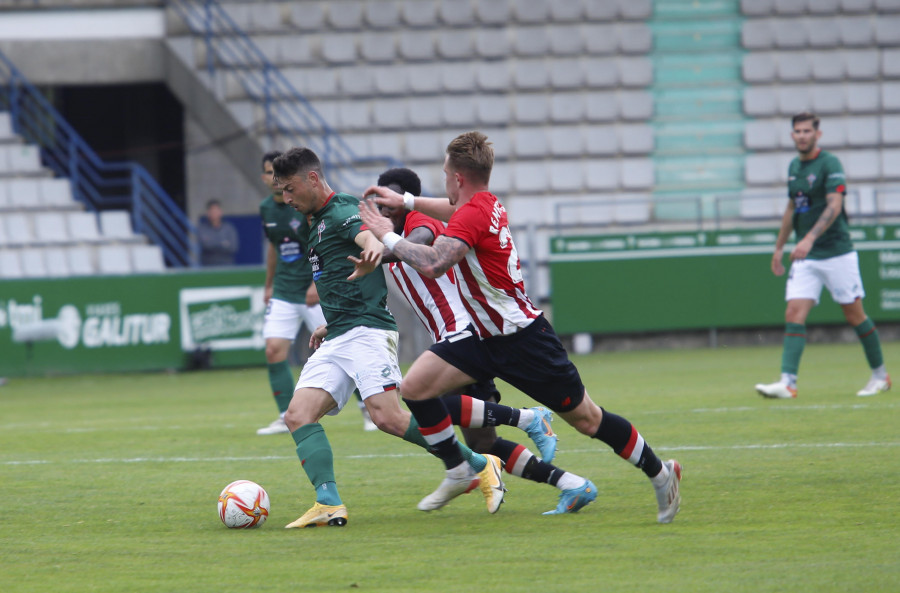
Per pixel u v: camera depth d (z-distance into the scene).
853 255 32.81
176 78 71.06
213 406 39.12
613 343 59.88
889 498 18.08
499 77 73.75
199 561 15.05
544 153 71.88
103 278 53.84
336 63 73.94
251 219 67.62
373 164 70.12
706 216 69.06
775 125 72.69
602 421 16.53
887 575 13.08
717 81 74.38
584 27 75.12
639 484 20.44
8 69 70.44
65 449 28.19
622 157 72.00
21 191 64.44
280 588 13.41
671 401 34.00
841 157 71.62
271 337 30.38
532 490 20.30
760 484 19.80
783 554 14.37
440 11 75.31
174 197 79.38
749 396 34.59
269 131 69.38
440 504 18.20
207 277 54.94
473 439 18.77
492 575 13.78
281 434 30.06
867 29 75.12
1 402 43.59
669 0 76.12
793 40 75.00
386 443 27.50
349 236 17.56
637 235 58.66
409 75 73.38
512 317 16.48
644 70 74.31
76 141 67.00
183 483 22.20
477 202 16.38
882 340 59.12
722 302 58.62
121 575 14.33
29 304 53.06
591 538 15.83
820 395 33.81
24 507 19.73
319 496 17.56
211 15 71.69
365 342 17.88
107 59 71.12
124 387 48.38
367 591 13.17
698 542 15.30
